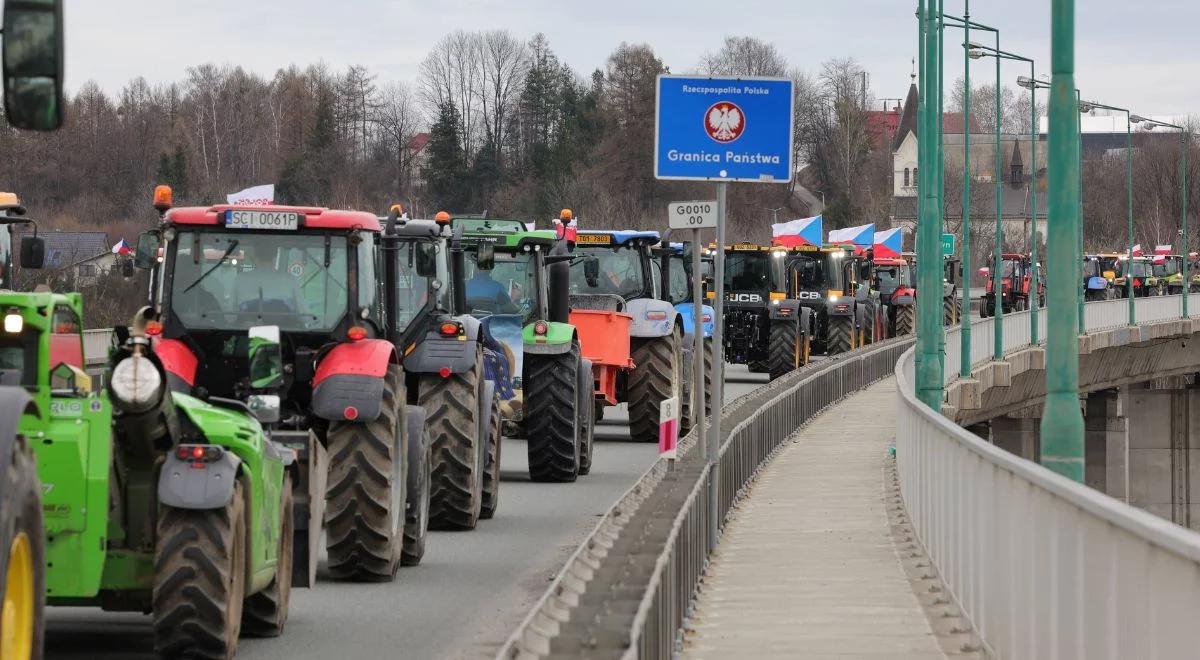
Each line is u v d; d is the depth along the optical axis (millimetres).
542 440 47281
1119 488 179500
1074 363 31578
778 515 45500
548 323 47750
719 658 24516
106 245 148875
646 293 60250
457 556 33781
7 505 15875
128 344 20969
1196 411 196375
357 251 29969
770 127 37594
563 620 18234
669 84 37594
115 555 21359
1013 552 22562
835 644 25875
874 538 40562
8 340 20172
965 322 95562
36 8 15828
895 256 153750
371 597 28703
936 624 27969
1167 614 15164
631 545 23594
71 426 20156
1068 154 31688
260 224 29625
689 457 39125
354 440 29531
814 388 79188
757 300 100500
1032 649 21094
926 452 36688
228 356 29531
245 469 21938
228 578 21125
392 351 30328
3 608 15922
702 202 38625
